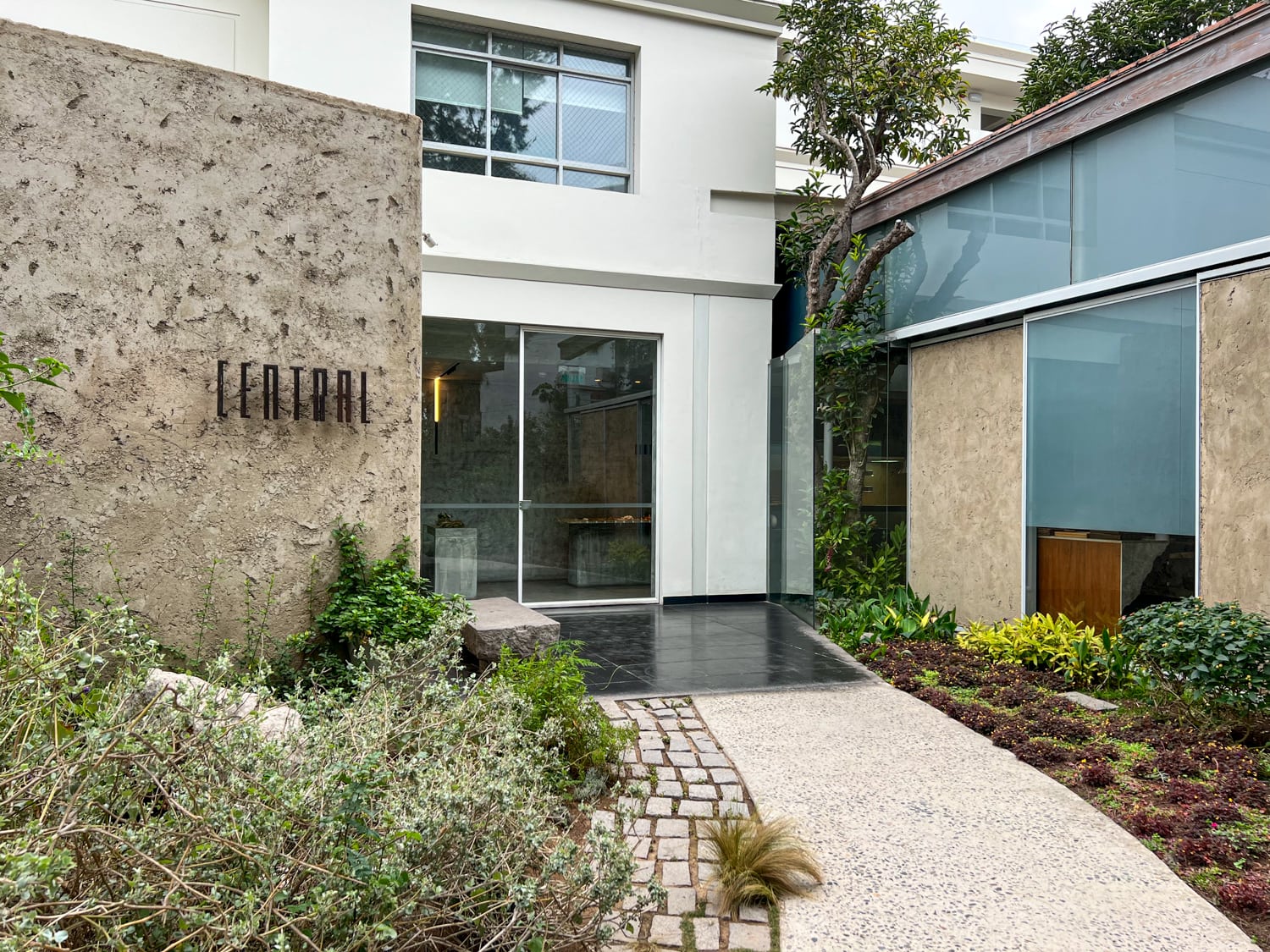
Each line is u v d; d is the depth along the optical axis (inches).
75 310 160.7
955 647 269.1
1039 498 291.6
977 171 311.4
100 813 72.8
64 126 160.2
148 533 166.7
